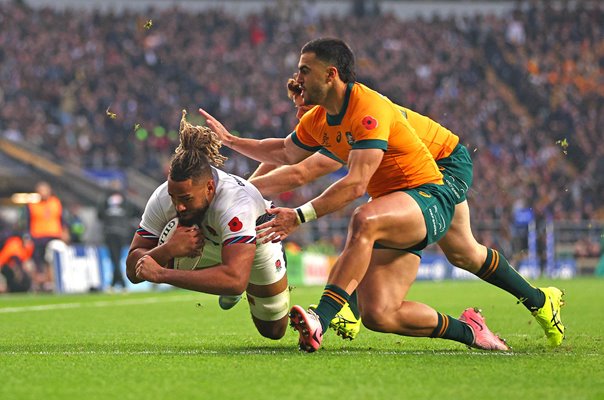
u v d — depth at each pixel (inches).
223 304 365.4
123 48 1749.5
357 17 2114.9
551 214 1615.4
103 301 773.9
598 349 349.7
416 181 323.3
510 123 1860.2
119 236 971.3
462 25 2079.2
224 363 289.0
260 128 1631.4
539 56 2074.3
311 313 304.3
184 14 1882.4
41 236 982.4
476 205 1558.8
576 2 2176.4
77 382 251.3
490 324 502.0
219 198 310.7
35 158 1315.2
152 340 395.9
